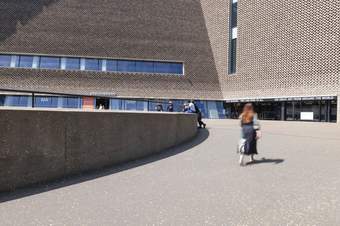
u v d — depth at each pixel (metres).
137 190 7.81
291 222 5.80
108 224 5.76
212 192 7.62
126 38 44.34
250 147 10.60
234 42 42.34
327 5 31.17
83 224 5.76
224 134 18.73
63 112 8.99
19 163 8.00
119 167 10.38
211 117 42.78
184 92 43.38
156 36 45.22
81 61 42.16
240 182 8.47
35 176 8.34
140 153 11.98
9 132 7.80
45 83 39.81
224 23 43.84
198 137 17.36
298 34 33.84
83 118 9.58
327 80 31.00
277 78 36.03
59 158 8.91
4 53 40.38
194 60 45.06
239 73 41.12
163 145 13.53
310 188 7.87
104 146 10.30
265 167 10.18
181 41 45.69
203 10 48.06
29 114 8.20
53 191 7.75
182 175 9.24
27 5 43.41
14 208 6.58
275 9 36.38
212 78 44.69
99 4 45.47
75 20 43.97
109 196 7.35
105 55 42.91
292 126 25.53
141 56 43.75
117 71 42.47
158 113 13.11
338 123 29.66
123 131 11.09
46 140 8.59
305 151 12.99
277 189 7.82
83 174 9.47
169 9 47.12
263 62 37.75
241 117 10.81
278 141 15.82
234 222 5.82
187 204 6.79
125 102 41.50
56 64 41.38
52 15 43.59
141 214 6.23
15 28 41.94
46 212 6.35
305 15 33.22
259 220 5.91
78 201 7.01
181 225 5.70
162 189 7.88
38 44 41.69
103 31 44.12
